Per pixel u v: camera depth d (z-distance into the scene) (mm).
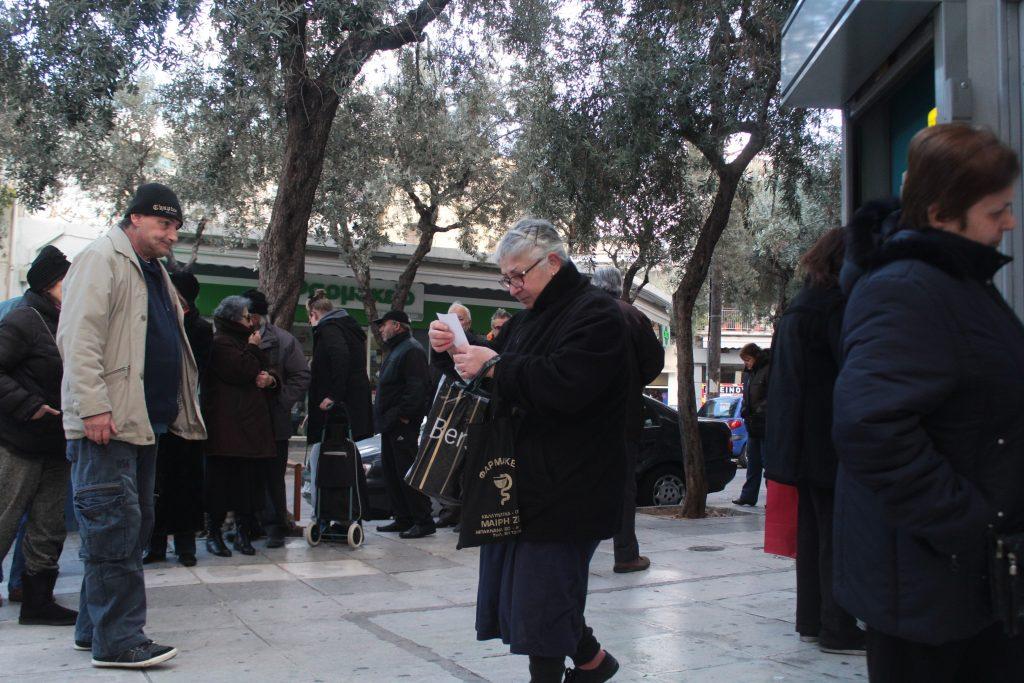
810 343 4164
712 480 11234
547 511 2895
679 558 6941
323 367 7359
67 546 7352
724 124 9773
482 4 11078
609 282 5961
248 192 15695
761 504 11320
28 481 4707
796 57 4660
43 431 4680
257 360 6680
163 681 3807
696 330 45719
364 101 15406
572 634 2896
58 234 21641
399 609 5195
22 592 4820
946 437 1976
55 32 7840
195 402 4707
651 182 10836
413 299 23859
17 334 4727
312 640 4500
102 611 3982
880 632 2072
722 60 9961
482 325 25328
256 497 6863
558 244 3166
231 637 4547
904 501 1917
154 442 4285
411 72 13961
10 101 8797
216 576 6148
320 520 7402
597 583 5934
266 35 7621
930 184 2086
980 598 1945
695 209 11484
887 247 2088
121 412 4023
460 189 18141
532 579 2887
